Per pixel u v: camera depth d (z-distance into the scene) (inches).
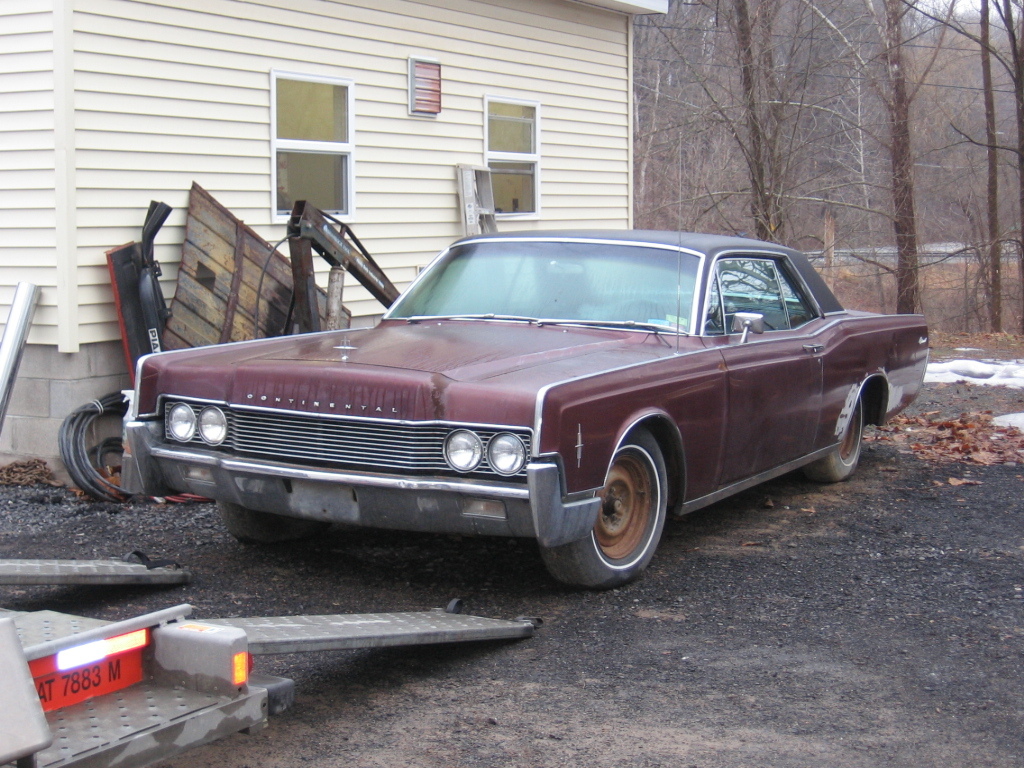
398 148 409.1
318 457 188.5
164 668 121.3
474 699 154.2
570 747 138.3
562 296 234.1
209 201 323.6
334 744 139.4
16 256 291.9
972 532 247.6
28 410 295.9
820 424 265.0
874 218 1248.2
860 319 292.5
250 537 230.4
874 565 221.3
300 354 204.1
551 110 492.7
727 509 270.4
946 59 1224.2
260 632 141.3
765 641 177.0
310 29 366.0
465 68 438.3
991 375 536.1
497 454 176.1
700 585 207.5
